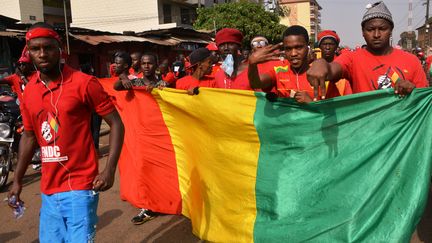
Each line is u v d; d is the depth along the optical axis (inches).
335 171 121.6
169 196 179.2
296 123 127.3
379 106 118.6
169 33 912.3
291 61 136.8
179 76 401.1
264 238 132.0
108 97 112.1
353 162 119.7
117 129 112.1
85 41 633.6
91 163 112.0
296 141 128.0
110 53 748.0
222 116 142.5
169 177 179.5
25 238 175.8
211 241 150.5
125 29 1142.3
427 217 181.2
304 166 126.6
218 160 147.3
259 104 135.3
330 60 245.1
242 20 1099.9
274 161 132.9
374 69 127.0
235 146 141.7
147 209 185.8
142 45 824.3
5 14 948.0
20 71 239.6
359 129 120.3
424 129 117.3
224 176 145.9
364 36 128.0
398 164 117.2
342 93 150.6
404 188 116.0
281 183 130.0
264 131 134.4
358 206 116.5
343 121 121.3
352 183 119.2
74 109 106.7
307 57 139.6
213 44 229.9
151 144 182.5
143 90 184.2
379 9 123.5
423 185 115.5
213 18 1105.4
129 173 193.3
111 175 108.6
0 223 192.9
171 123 177.5
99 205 213.2
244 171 139.9
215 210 150.4
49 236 112.3
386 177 116.6
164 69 364.2
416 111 117.2
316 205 123.1
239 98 138.6
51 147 107.3
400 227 113.7
